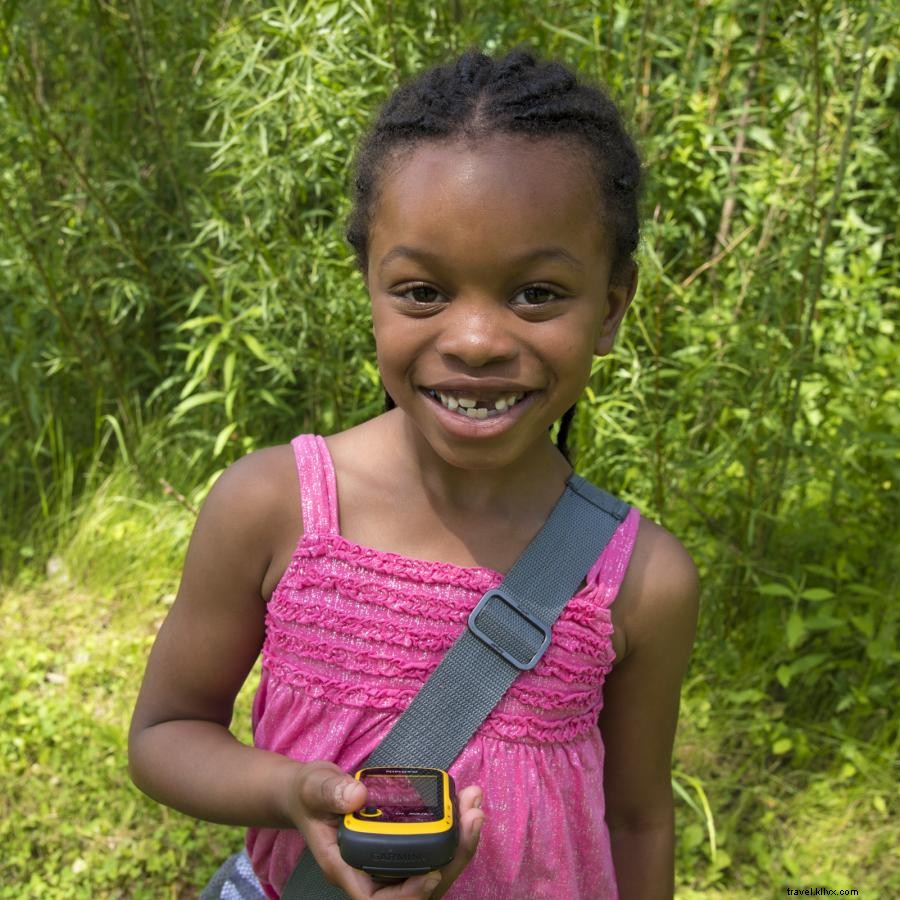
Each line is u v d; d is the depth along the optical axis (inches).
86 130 135.0
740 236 114.1
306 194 118.6
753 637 116.4
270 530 46.6
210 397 115.5
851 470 117.9
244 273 116.6
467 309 39.4
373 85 107.6
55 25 135.8
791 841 101.9
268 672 46.9
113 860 98.4
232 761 44.7
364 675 44.6
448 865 38.2
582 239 40.1
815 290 101.0
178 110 133.6
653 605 47.7
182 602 48.3
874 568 116.8
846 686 112.0
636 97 107.4
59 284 135.9
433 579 44.9
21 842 99.9
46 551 138.1
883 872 99.0
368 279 44.6
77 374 143.4
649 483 113.3
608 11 105.8
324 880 43.9
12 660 120.2
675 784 100.7
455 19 110.5
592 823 47.1
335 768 39.6
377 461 47.0
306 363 117.4
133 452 143.5
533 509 47.1
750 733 110.0
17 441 144.9
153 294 138.6
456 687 44.1
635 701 50.1
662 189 114.2
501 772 44.6
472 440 40.8
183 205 131.6
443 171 38.8
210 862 99.3
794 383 113.8
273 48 115.9
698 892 97.2
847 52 113.3
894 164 133.3
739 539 114.1
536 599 45.1
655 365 108.0
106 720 113.6
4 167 133.1
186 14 128.3
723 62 114.1
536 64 42.6
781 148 115.0
